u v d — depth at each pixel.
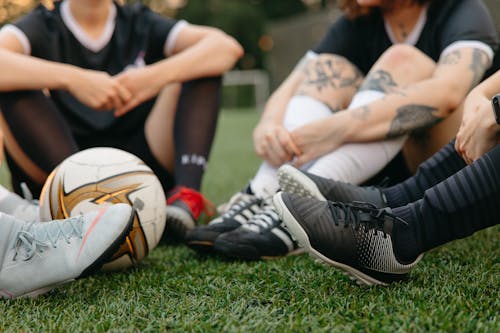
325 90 1.85
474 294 1.18
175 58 2.03
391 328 0.99
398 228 1.23
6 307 1.20
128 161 1.52
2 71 1.76
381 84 1.71
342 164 1.64
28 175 1.92
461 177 1.16
